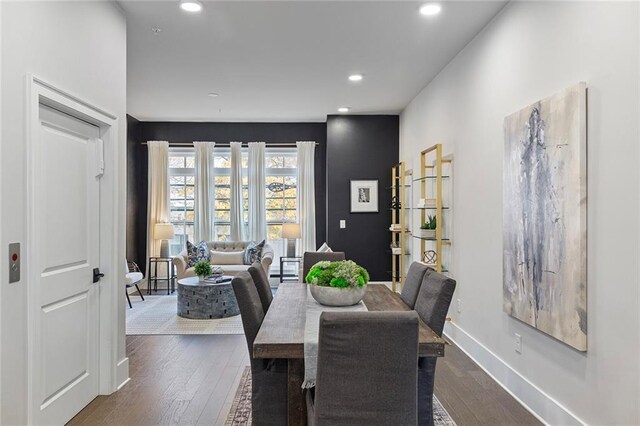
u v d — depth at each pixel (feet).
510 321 9.88
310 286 8.70
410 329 5.13
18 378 6.59
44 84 7.18
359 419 5.22
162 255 22.74
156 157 23.12
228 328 15.48
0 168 6.20
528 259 8.80
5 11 6.30
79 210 8.75
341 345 5.13
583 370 7.23
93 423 8.32
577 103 7.16
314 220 23.53
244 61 13.94
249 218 23.48
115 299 9.75
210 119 23.13
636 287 6.06
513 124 9.42
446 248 14.48
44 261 7.57
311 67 14.55
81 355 8.83
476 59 11.82
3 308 6.26
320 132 23.97
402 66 14.49
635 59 6.07
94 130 9.36
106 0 9.45
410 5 10.12
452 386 10.14
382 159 21.98
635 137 6.07
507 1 9.89
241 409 8.95
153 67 14.49
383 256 22.00
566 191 7.50
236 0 9.84
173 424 8.29
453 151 13.71
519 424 8.32
